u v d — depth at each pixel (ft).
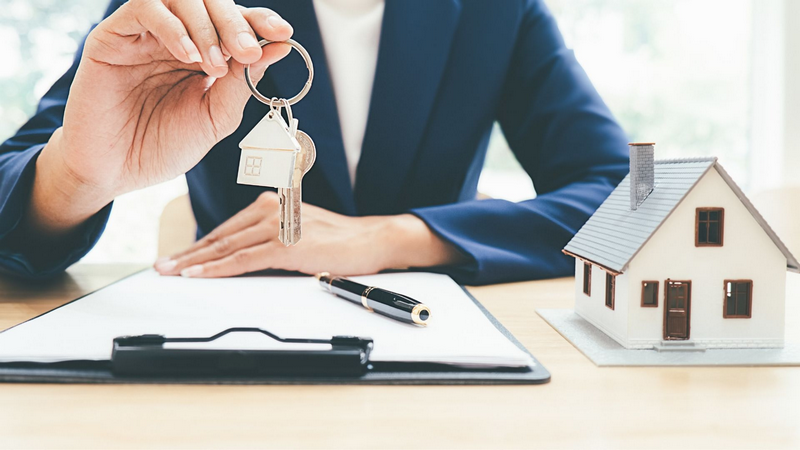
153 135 2.61
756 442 1.25
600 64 7.27
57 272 3.08
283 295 2.41
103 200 2.89
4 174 2.95
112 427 1.30
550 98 4.10
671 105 7.31
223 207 3.89
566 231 3.20
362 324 1.95
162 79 2.46
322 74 3.79
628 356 1.81
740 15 7.10
